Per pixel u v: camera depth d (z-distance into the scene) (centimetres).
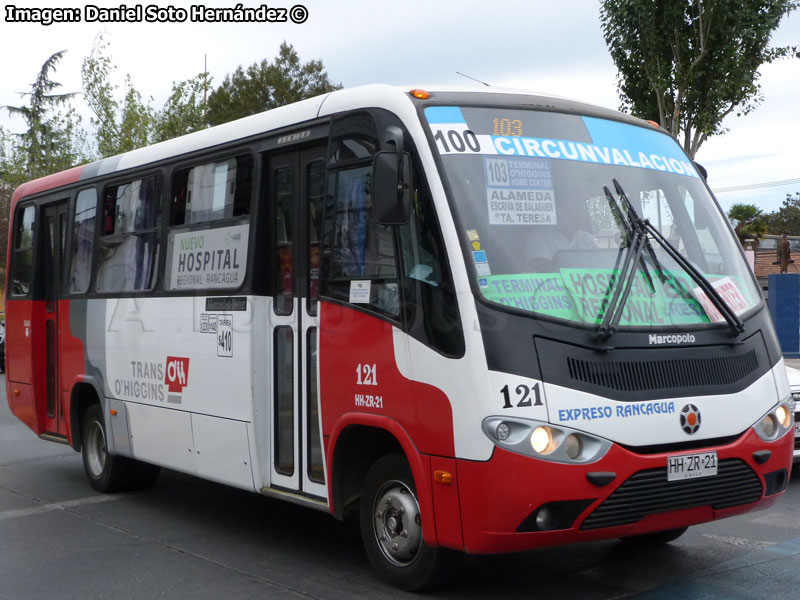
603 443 493
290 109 671
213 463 725
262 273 678
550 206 553
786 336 2134
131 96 3266
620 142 607
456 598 559
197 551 696
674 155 636
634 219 568
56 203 1014
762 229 4116
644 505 504
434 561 546
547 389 491
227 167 730
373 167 529
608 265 543
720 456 527
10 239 1111
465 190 535
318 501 616
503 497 483
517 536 486
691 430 520
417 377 530
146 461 827
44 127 3888
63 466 1100
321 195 632
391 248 558
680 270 562
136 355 834
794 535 702
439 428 514
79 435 964
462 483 500
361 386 574
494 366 493
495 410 488
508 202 544
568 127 591
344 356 590
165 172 816
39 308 1027
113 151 3238
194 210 770
